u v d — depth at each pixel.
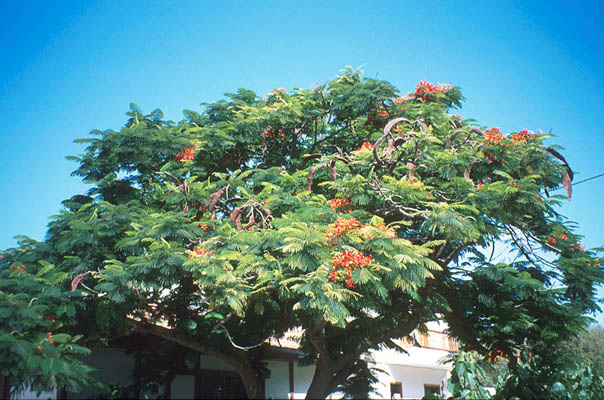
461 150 13.42
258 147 16.48
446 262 13.95
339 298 9.39
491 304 13.58
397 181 11.71
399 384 25.31
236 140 14.82
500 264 12.93
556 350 14.15
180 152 13.98
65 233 11.69
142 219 11.33
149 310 13.30
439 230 11.34
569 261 13.29
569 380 13.70
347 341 14.19
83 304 11.27
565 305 13.31
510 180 12.03
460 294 14.34
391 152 12.48
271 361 20.14
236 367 15.48
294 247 9.59
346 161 12.45
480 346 14.44
